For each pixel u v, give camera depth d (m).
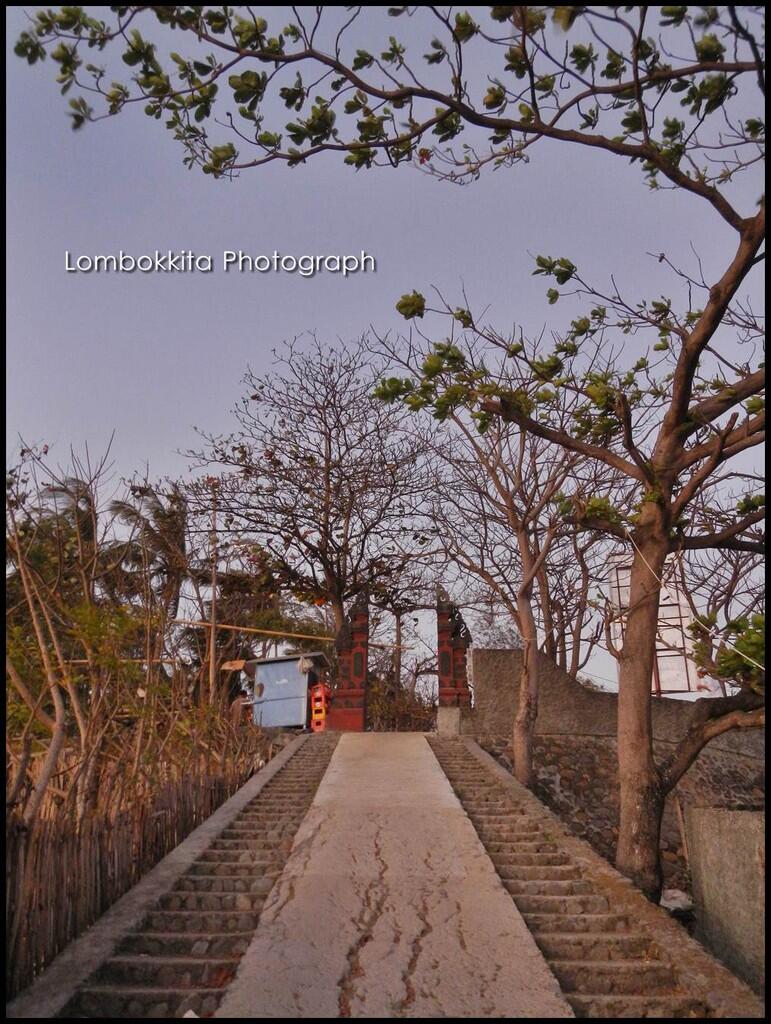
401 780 11.59
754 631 8.24
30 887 5.52
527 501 15.87
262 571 25.50
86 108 7.15
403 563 25.84
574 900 7.28
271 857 8.36
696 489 9.44
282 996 5.13
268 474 25.92
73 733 9.46
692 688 17.70
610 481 15.24
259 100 7.74
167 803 8.73
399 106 8.14
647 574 9.67
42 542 9.23
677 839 14.61
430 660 32.44
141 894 7.03
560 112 8.33
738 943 7.50
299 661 22.02
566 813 15.32
